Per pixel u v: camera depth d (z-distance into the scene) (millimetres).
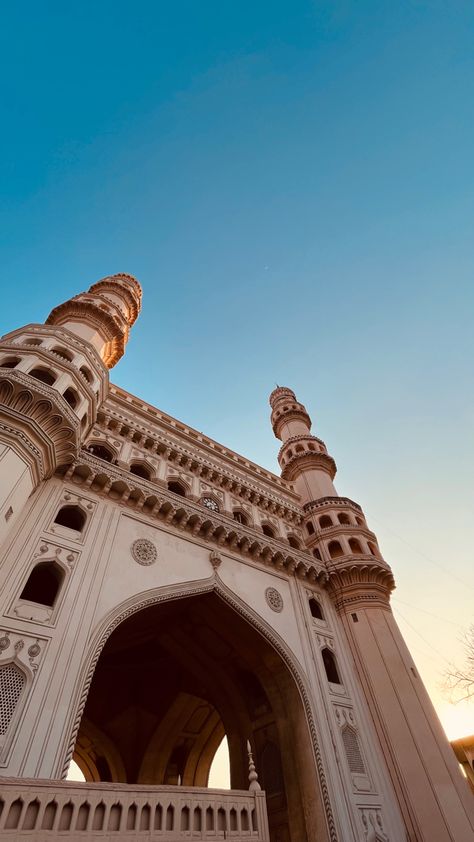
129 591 14062
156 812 8773
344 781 14695
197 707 22109
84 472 15516
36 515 13633
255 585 18406
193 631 18484
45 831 7344
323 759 14906
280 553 20172
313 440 33031
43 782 7840
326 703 16609
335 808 13922
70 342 17391
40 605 11938
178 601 16797
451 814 14562
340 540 23250
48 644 11312
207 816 9367
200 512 18297
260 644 17656
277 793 15859
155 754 21641
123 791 8555
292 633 17953
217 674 19547
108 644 18484
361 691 18125
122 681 22250
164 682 22203
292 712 16406
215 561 17344
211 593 16531
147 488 17016
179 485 20375
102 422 19391
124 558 14797
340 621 20578
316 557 23141
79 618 12344
